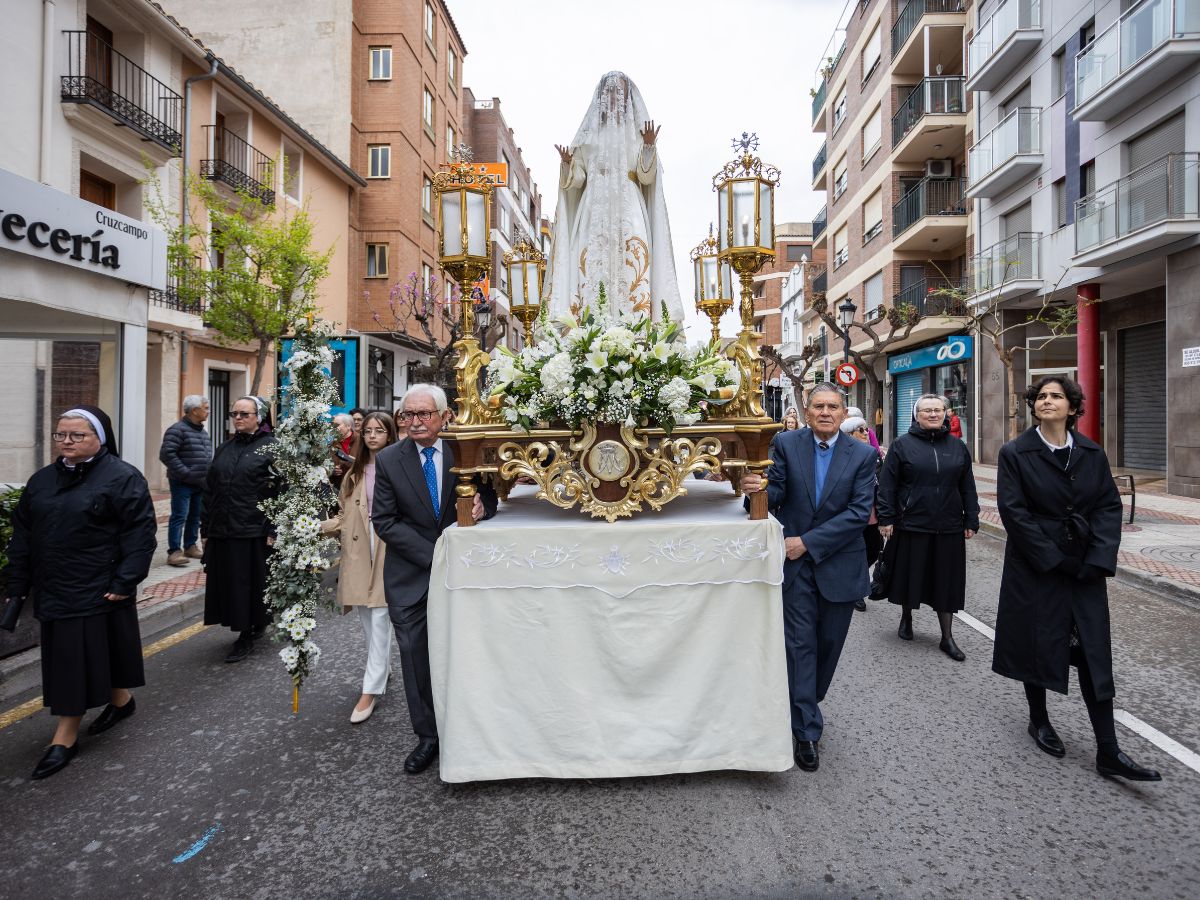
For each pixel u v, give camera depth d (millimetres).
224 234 12359
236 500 4734
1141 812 2795
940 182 21203
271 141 17406
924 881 2359
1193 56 11828
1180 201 11930
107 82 12805
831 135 30844
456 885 2367
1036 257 16641
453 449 2982
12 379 10078
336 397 3861
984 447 19172
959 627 5617
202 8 21719
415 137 23406
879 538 5566
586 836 2645
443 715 2967
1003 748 3387
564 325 3605
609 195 4160
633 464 3004
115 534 3461
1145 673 4438
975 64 18594
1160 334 15055
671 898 2285
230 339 13234
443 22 26391
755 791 2965
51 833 2719
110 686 3416
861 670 4582
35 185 5027
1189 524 9586
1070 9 15391
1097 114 13922
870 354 17125
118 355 6031
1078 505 3170
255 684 4363
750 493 3053
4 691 4145
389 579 3322
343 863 2500
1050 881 2357
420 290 22062
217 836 2688
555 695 2939
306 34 21484
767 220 3246
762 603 2992
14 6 10586
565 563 2922
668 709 2975
